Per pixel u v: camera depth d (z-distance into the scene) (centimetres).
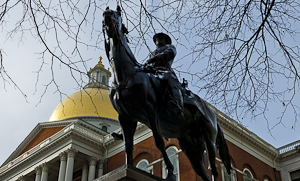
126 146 600
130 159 591
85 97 5878
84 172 3672
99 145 3756
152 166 3039
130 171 516
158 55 642
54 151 3678
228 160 761
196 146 712
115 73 609
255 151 3281
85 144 3666
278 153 3556
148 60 650
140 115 603
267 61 572
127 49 620
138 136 3384
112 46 619
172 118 631
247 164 3073
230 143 2959
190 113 664
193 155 716
